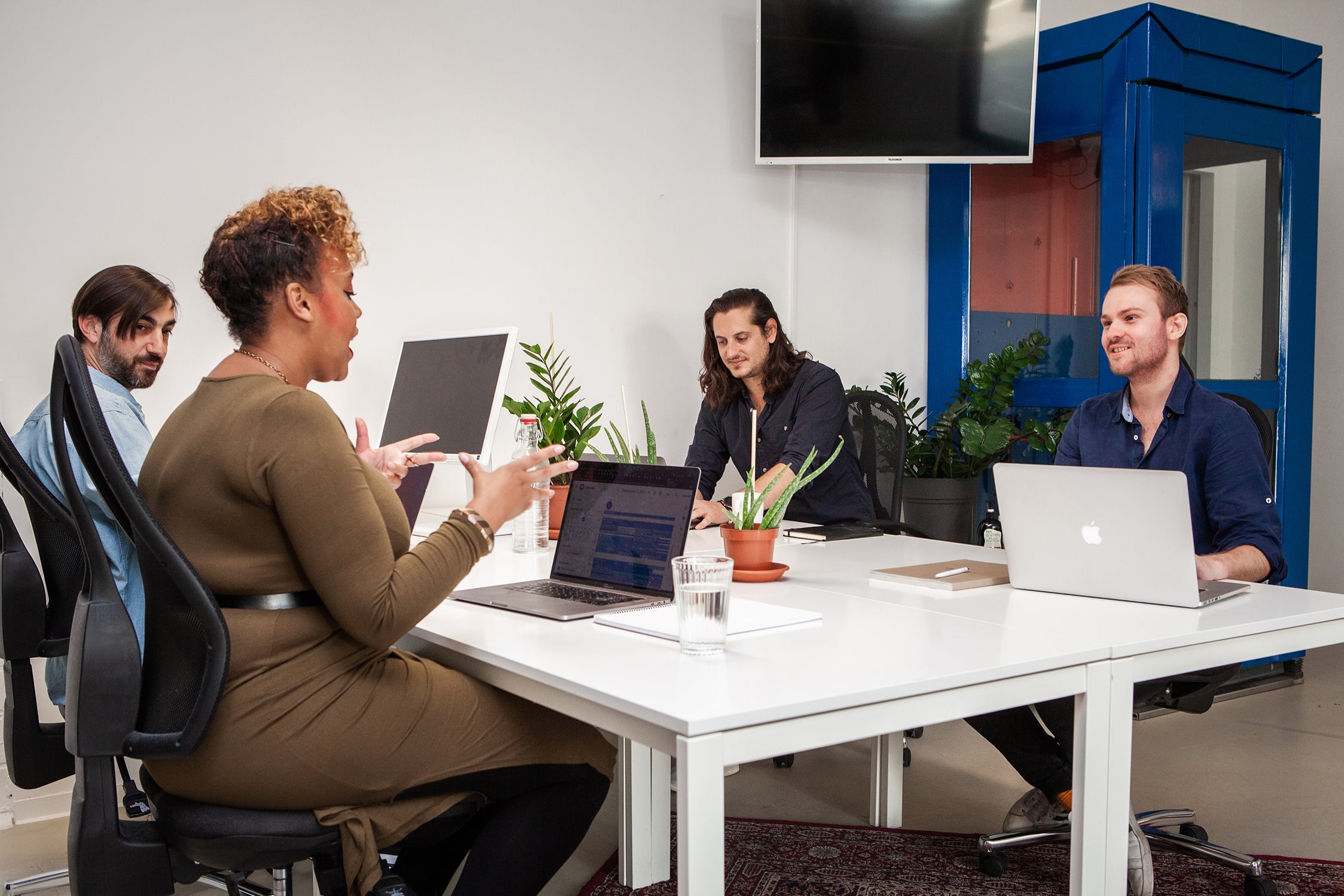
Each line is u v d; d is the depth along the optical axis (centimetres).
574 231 334
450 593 126
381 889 119
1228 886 206
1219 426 197
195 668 116
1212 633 138
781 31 354
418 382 264
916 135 360
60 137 257
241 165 280
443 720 125
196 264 276
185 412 123
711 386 313
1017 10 353
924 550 219
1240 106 350
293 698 117
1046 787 200
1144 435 212
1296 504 369
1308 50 362
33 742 173
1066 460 227
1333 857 221
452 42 310
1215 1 445
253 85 281
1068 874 209
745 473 310
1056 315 364
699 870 98
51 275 257
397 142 303
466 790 129
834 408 294
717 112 361
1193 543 149
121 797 255
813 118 359
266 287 124
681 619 124
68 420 115
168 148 271
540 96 326
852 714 108
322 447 114
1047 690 124
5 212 251
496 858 133
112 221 264
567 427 236
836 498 292
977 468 383
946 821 241
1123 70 334
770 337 300
